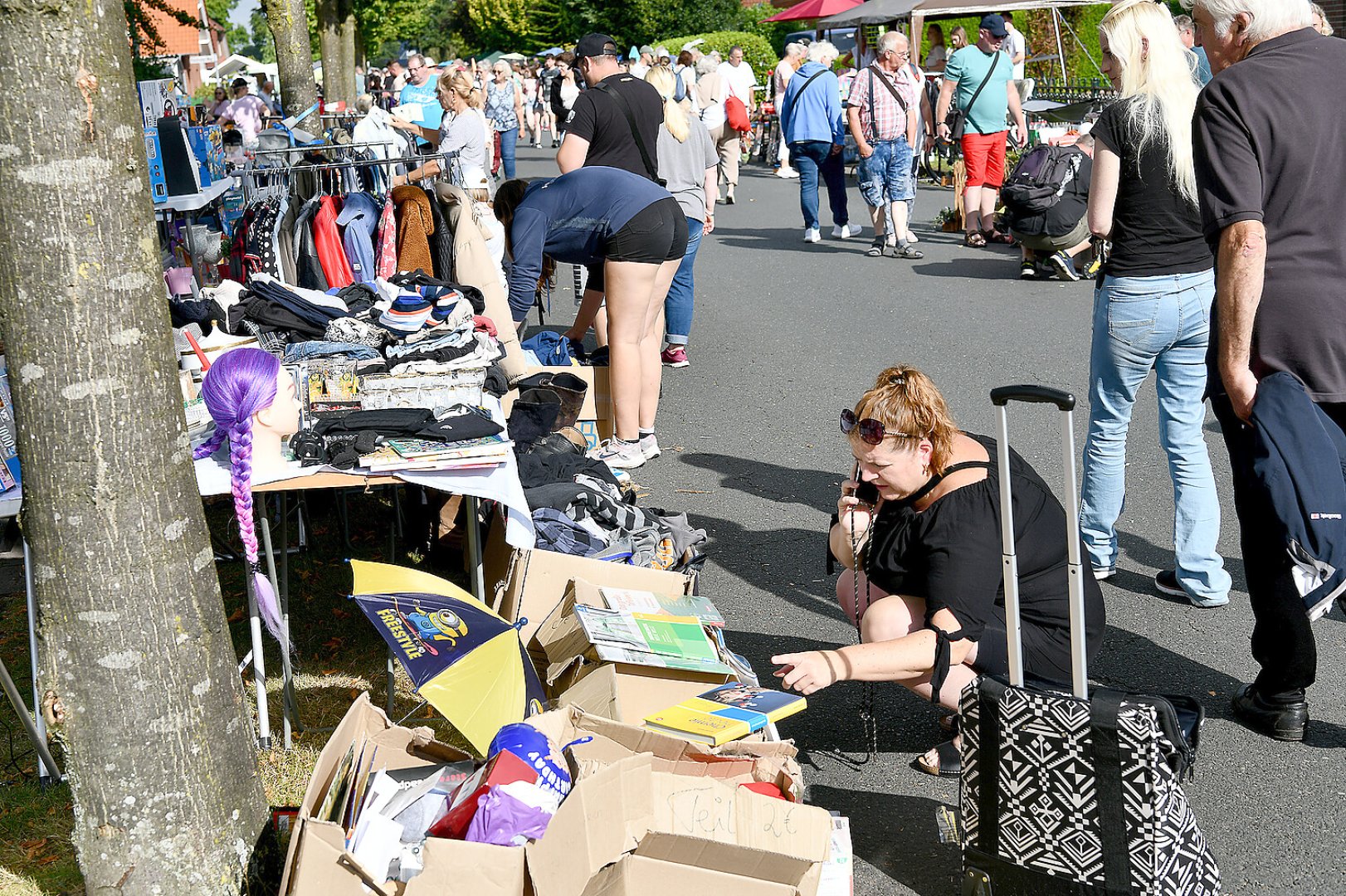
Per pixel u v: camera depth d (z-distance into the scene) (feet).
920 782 11.46
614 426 19.88
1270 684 11.84
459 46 197.88
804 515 18.34
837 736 12.34
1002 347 27.12
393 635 10.03
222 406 10.73
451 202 18.07
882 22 57.93
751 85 53.98
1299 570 10.37
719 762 9.11
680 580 12.10
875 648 10.28
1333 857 10.19
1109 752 8.38
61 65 7.45
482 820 8.00
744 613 15.20
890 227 39.73
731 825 8.53
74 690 8.32
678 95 35.60
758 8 96.84
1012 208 33.12
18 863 10.36
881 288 33.68
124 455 8.05
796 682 10.20
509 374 17.80
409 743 9.61
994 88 38.24
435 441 11.57
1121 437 14.83
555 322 30.42
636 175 18.25
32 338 7.74
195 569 8.55
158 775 8.48
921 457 10.46
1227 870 10.09
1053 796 8.64
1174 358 14.02
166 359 8.27
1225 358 10.62
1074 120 38.04
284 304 13.94
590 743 9.11
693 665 10.49
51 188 7.58
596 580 11.93
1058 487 18.85
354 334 13.26
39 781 11.48
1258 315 10.77
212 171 20.27
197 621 8.56
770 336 29.12
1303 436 10.30
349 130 28.94
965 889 9.34
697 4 127.13
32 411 7.88
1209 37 11.03
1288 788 11.16
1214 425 21.49
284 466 11.16
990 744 8.86
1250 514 11.23
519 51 155.43
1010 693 8.75
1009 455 10.95
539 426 15.80
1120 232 13.89
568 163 20.18
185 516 8.46
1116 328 14.07
